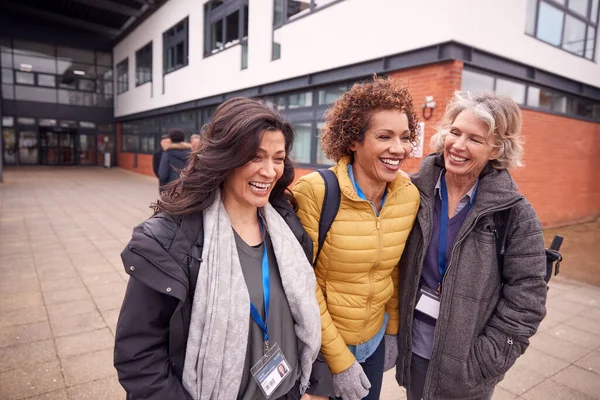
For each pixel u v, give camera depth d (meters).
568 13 7.49
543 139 7.50
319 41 7.91
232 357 1.08
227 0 11.34
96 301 3.82
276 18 9.25
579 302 4.20
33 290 4.10
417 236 1.59
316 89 8.52
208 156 1.09
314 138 8.65
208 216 1.14
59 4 20.17
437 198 1.60
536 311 1.37
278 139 1.15
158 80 16.61
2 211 8.86
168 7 15.17
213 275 1.07
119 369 1.06
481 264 1.43
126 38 20.75
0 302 3.77
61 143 23.56
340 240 1.42
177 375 1.11
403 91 1.40
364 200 1.40
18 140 22.34
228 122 1.10
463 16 5.54
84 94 23.58
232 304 1.08
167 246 1.06
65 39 22.62
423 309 1.58
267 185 1.17
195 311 1.05
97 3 17.25
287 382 1.26
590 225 8.52
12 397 2.38
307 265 1.30
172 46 15.34
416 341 1.62
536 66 6.89
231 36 11.30
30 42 21.83
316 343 1.30
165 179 5.96
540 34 6.96
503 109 1.41
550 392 2.59
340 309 1.48
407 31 6.09
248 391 1.16
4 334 3.13
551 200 7.97
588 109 8.80
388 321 1.74
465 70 5.93
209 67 12.35
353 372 1.41
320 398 1.40
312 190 1.44
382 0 6.50
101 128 24.27
